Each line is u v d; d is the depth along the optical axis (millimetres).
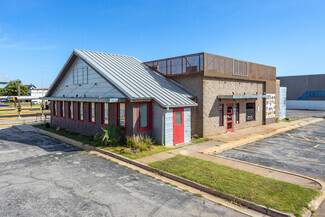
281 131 17578
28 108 49469
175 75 15898
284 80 54750
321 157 10453
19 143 13672
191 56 14891
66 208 5758
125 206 5848
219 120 15828
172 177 7691
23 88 95188
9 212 5566
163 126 11953
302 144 13188
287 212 5223
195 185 6969
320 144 13188
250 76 18516
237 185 6711
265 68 20531
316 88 50156
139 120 12117
